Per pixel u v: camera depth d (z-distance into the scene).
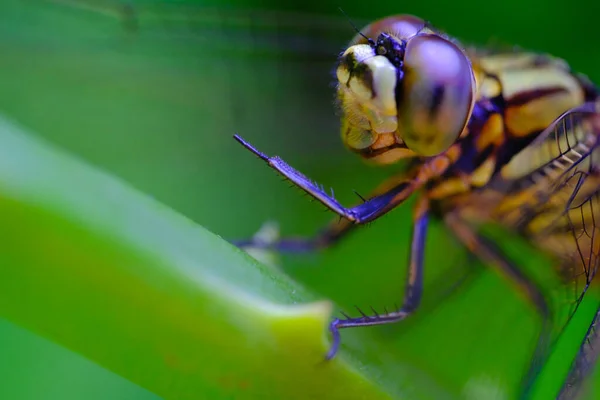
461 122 0.07
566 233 0.07
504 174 0.07
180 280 0.05
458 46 0.07
